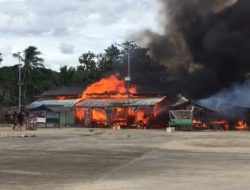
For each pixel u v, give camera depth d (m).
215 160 19.27
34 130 49.81
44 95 83.38
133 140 32.97
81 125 68.81
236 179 13.83
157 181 13.49
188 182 13.27
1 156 20.97
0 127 59.72
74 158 20.19
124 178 14.16
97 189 12.06
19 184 12.88
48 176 14.57
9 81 105.75
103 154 22.06
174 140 32.62
